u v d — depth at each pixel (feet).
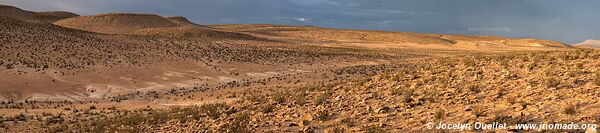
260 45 325.01
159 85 151.74
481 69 61.82
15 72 146.41
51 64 166.91
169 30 422.82
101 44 224.74
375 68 179.32
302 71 192.75
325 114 43.11
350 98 53.26
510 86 45.88
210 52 239.30
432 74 64.54
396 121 37.37
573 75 45.91
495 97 40.70
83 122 74.18
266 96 68.13
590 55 61.31
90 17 566.77
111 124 64.75
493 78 52.39
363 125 37.22
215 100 109.81
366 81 68.23
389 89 55.16
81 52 197.98
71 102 119.24
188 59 208.85
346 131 36.32
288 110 50.24
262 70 192.34
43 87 135.23
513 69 58.13
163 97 124.67
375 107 44.14
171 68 185.06
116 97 129.39
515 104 36.19
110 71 168.35
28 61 165.27
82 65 172.96
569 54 66.23
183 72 178.70
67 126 66.44
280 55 247.50
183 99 117.91
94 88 140.97
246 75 179.11
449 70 65.92
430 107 41.09
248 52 255.09
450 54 335.67
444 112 36.78
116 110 95.96
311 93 63.72
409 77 64.49
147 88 146.00
